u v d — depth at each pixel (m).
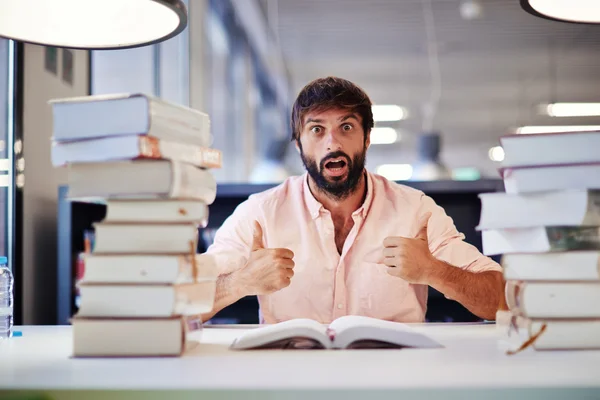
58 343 1.19
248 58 7.97
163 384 0.77
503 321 1.19
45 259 2.84
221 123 6.93
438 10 6.99
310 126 1.87
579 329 1.01
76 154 1.01
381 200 2.00
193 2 4.59
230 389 0.75
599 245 1.03
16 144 2.60
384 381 0.77
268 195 2.05
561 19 1.37
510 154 1.04
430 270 1.59
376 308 1.95
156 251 1.01
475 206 3.18
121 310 1.00
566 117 11.66
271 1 6.63
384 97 11.27
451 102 11.57
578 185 1.02
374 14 7.12
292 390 0.74
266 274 1.58
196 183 1.08
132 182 1.01
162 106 1.01
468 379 0.78
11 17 1.27
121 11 1.32
